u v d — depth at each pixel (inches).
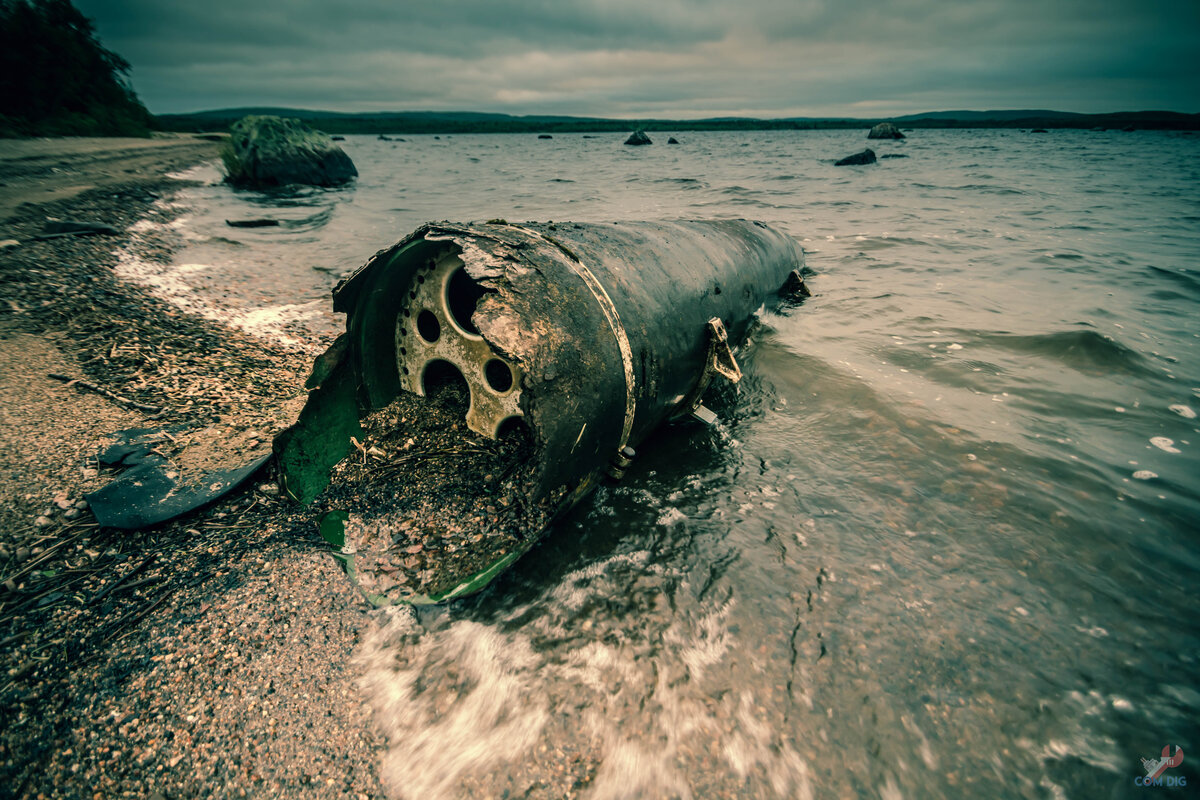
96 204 468.4
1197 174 964.0
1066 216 546.0
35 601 99.2
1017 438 163.5
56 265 271.3
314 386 132.1
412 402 148.8
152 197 565.3
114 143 1177.4
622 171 1127.0
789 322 253.4
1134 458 153.9
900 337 237.3
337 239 430.0
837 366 209.3
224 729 84.0
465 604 107.3
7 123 1127.6
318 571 109.9
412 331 144.2
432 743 84.7
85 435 139.5
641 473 149.7
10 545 108.4
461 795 79.0
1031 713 90.0
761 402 190.4
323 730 85.3
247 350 204.2
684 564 118.7
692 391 161.6
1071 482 144.0
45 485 122.3
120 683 88.5
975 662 98.0
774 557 121.1
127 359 177.6
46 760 78.9
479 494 125.5
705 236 205.3
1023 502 137.1
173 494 123.3
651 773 81.8
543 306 109.5
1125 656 99.3
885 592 112.3
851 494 141.9
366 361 142.0
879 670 96.7
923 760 83.8
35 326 192.7
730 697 92.1
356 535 118.0
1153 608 108.5
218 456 138.0
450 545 115.0
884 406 181.6
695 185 852.6
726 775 81.7
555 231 145.8
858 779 81.5
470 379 137.6
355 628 100.3
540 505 119.2
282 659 94.1
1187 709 90.4
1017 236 449.1
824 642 101.6
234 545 114.6
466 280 146.1
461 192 771.4
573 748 84.7
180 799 76.5
